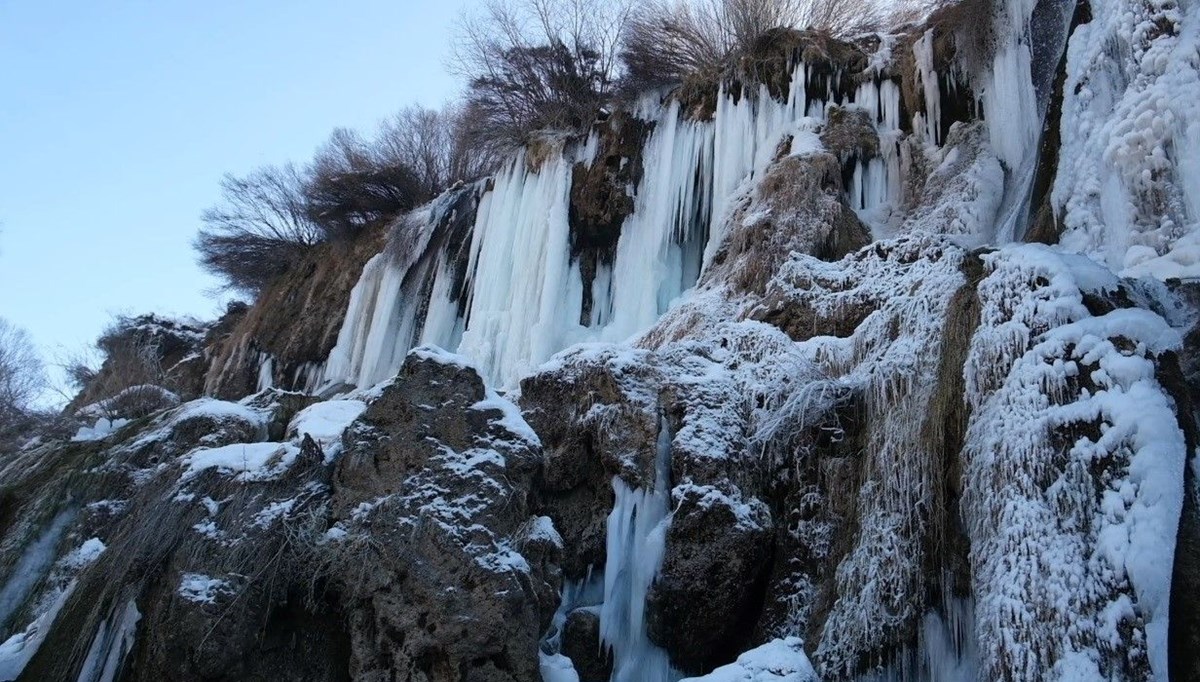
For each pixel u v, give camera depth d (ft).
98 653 22.02
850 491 25.30
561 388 30.78
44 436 53.78
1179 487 18.06
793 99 50.90
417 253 66.59
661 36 65.05
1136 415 18.97
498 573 21.47
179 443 34.45
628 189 54.44
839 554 24.18
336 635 22.00
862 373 27.04
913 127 47.98
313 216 85.25
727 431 27.55
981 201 40.52
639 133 55.93
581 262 55.77
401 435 23.85
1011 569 19.29
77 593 23.45
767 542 25.76
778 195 42.86
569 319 53.06
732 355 31.14
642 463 27.30
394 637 21.08
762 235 41.27
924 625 21.80
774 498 26.81
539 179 57.62
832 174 43.55
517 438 24.45
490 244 58.90
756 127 51.19
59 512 32.81
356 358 67.46
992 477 20.88
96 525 31.91
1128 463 18.67
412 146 86.48
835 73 51.78
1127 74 33.17
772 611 24.77
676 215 52.03
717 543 25.12
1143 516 17.88
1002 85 43.37
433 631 20.79
